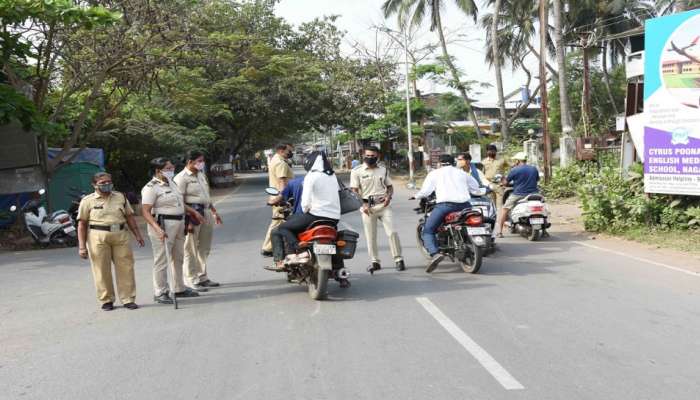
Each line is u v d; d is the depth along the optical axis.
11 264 11.64
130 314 6.96
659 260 9.09
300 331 5.95
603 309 6.45
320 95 39.44
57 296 8.20
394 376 4.64
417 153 43.34
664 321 5.96
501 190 12.19
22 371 5.08
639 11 36.12
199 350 5.47
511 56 38.47
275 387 4.49
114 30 16.41
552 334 5.61
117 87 19.55
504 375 4.60
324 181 7.34
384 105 42.97
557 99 40.31
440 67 36.41
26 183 16.36
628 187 12.01
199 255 8.31
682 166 10.72
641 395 4.17
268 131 43.31
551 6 34.69
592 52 38.56
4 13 13.05
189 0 17.56
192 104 26.09
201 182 8.25
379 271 9.09
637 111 13.72
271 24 37.72
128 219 7.41
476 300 6.99
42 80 16.80
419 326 5.99
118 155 28.42
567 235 11.98
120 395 4.45
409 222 15.12
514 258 9.71
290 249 7.44
